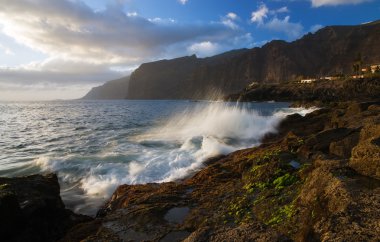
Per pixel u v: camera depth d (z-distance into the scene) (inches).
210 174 490.9
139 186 480.4
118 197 452.8
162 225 309.6
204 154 730.2
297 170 359.9
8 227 328.5
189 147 825.5
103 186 556.1
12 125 1867.6
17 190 393.7
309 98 4367.6
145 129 1402.6
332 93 4606.3
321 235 157.0
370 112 785.6
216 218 300.2
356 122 616.4
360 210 165.2
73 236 327.3
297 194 286.0
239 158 592.7
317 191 231.6
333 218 162.7
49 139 1192.2
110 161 703.7
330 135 508.4
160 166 639.1
